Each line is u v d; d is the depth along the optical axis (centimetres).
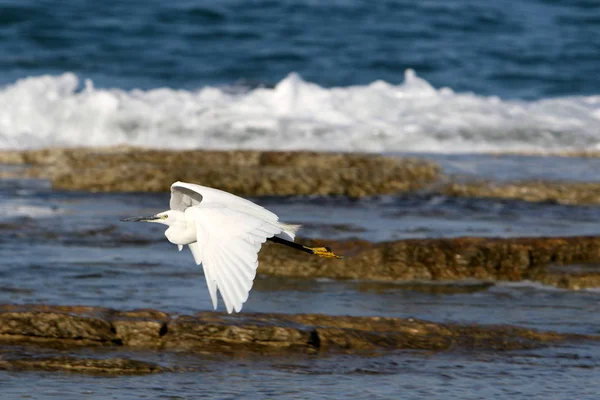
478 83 2978
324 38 3244
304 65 3033
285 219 1518
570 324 1051
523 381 884
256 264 595
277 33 3238
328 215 1570
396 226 1489
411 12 3488
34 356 907
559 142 2205
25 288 1127
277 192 1738
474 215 1595
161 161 1855
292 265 1234
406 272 1224
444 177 1817
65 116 2223
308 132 2172
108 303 1078
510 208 1652
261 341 962
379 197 1727
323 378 882
